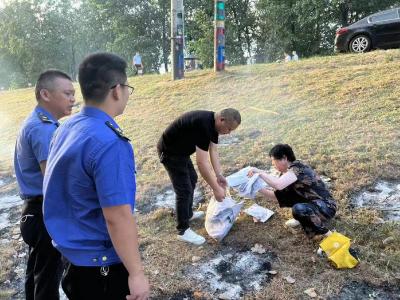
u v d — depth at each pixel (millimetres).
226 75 9461
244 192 3654
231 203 3631
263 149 5348
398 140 4871
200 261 3389
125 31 34281
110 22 36375
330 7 24938
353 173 4320
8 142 7879
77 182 1661
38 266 2566
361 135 5184
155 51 34125
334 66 8664
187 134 3275
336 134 5355
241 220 3908
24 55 40938
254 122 6410
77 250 1746
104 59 1703
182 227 3631
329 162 4648
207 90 8688
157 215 4152
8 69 45125
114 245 1657
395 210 3689
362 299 2789
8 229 4348
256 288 3012
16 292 3268
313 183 3430
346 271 3047
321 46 28422
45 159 2352
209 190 4578
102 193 1606
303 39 28234
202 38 29641
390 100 6141
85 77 1697
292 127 5918
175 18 9875
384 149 4695
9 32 40094
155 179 5039
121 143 1657
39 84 2471
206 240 3662
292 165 3502
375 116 5707
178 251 3543
